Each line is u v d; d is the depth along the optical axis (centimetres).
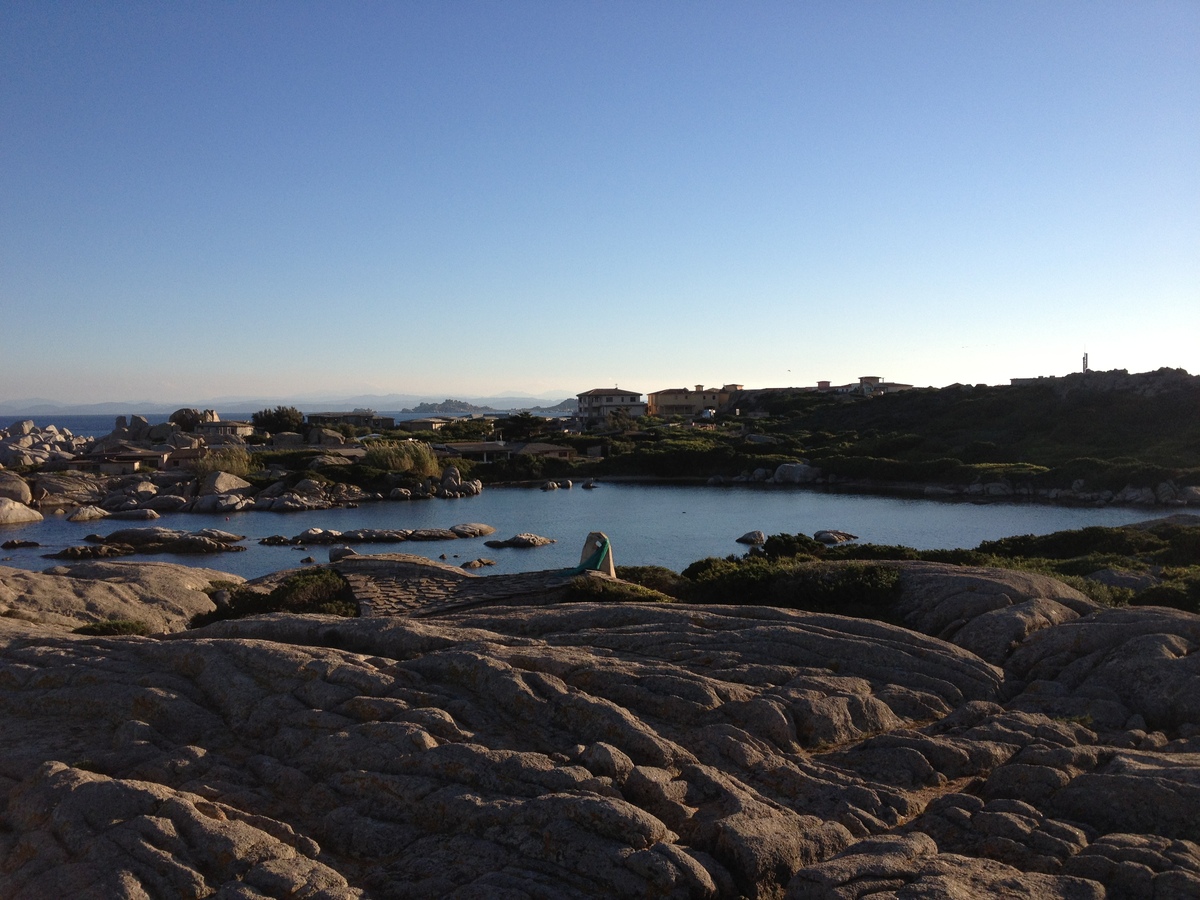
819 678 1539
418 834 1082
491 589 3419
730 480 13412
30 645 1805
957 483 11550
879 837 1036
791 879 935
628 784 1152
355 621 1814
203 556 7488
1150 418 12788
